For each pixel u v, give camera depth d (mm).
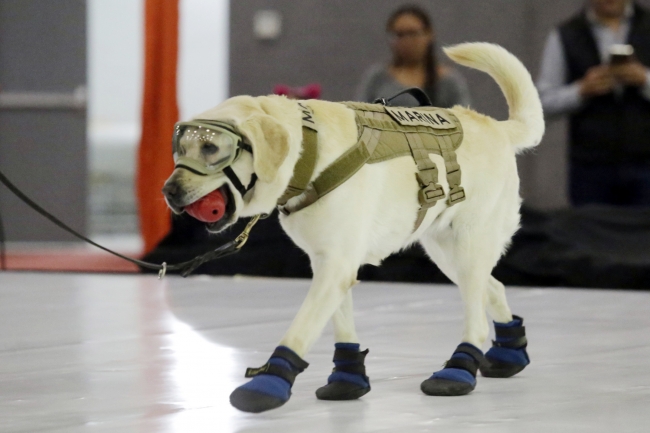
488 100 12812
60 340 4828
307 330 2980
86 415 3027
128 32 14359
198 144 2834
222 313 5988
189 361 4133
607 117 9008
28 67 13477
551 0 12805
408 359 4168
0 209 13414
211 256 3363
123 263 10359
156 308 6266
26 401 3277
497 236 3713
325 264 3049
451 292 7262
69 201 13484
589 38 9250
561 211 8266
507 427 2803
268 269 8617
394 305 6406
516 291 7387
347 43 13430
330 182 3018
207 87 13969
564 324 5414
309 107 3166
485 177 3631
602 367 3951
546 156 12734
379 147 3229
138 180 10742
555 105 9023
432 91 8688
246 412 2955
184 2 13773
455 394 3322
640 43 9234
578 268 7727
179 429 2803
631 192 9094
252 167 2916
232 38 13656
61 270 9188
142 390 3463
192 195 2801
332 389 3242
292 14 13508
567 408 3092
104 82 14445
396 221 3311
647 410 3057
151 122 10664
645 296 6961
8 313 5980
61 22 13430
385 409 3078
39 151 13430
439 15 13172
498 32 13016
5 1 13383
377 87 8859
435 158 3434
